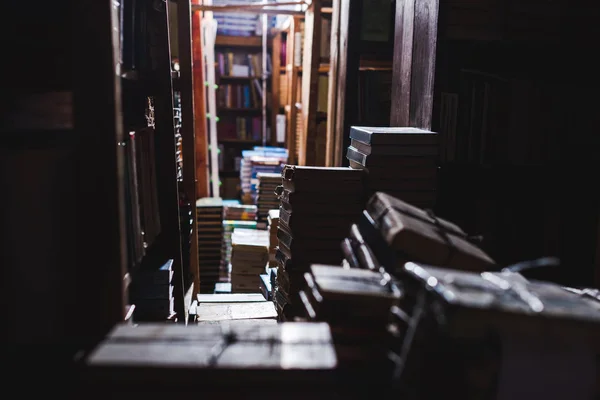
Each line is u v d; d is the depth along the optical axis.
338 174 3.53
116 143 2.21
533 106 4.05
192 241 5.61
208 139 9.48
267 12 7.30
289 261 3.59
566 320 1.79
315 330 2.06
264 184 7.48
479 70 4.26
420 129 3.91
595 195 4.08
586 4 3.98
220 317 4.62
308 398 1.78
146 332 2.03
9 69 2.41
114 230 2.21
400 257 2.32
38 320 1.96
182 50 5.35
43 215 1.97
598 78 4.20
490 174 3.95
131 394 1.74
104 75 2.20
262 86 11.24
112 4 2.21
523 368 1.75
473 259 2.33
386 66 6.14
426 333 1.83
